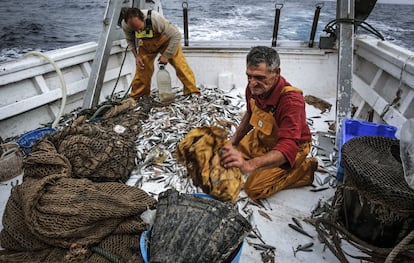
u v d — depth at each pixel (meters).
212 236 1.75
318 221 2.47
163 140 4.04
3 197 3.08
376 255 2.21
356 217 2.23
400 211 1.95
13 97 4.03
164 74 5.05
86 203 2.33
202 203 1.92
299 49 5.41
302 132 2.74
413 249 1.90
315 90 5.58
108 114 4.46
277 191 3.02
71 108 4.93
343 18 3.71
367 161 2.18
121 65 5.40
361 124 3.21
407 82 3.44
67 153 2.93
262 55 2.25
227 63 5.75
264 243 2.46
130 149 3.46
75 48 4.99
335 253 2.24
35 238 2.27
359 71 5.09
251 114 2.97
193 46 5.80
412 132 1.98
